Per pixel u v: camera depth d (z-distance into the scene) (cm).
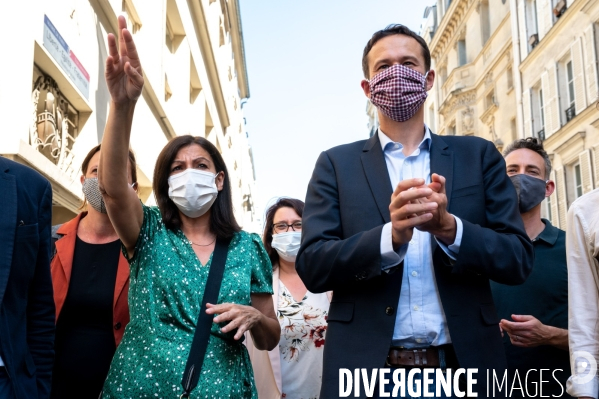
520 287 359
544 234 372
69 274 340
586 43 1702
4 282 233
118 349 279
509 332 320
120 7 925
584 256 268
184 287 282
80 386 328
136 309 280
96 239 357
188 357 268
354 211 250
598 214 264
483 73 2556
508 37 2292
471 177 250
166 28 1422
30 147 529
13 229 241
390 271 232
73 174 706
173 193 299
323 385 235
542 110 2066
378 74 258
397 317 236
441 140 263
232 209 319
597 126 1639
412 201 214
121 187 272
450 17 2867
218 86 2184
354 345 233
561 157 1875
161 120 1309
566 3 1830
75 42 698
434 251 236
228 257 300
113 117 265
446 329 234
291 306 445
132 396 261
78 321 337
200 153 310
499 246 227
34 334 255
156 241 291
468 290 235
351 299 241
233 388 274
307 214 260
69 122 715
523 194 385
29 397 239
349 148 271
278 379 421
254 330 299
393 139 264
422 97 254
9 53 516
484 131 2570
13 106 511
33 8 549
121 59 261
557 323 350
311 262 241
